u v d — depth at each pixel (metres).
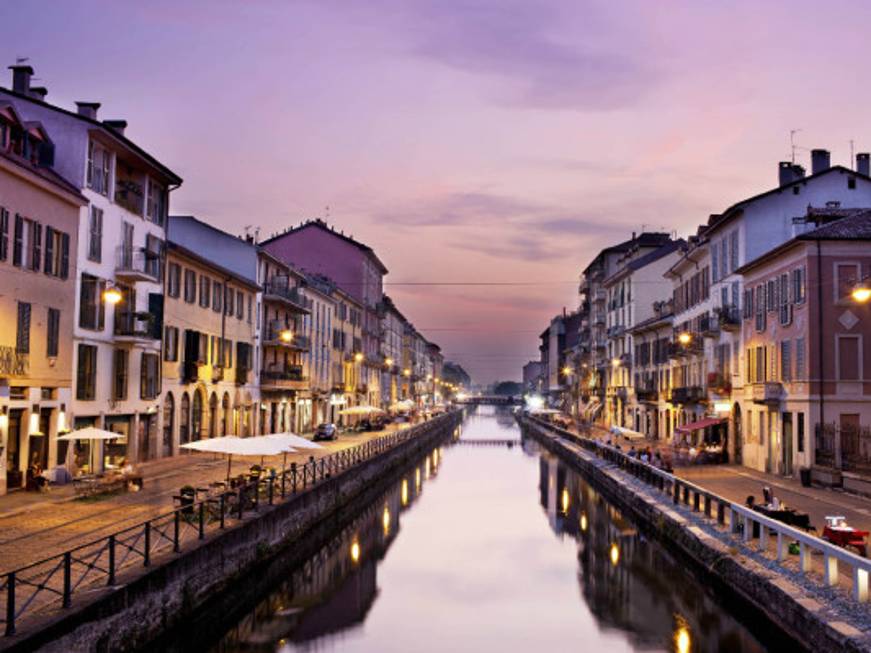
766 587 17.36
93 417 32.94
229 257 53.72
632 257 85.94
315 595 23.52
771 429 40.19
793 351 37.19
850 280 35.34
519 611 21.89
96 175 33.00
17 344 26.97
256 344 55.53
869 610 15.02
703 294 53.06
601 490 45.94
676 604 22.44
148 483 30.59
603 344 94.44
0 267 25.83
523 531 34.31
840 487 32.03
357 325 89.06
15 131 29.03
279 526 24.84
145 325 36.38
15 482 27.00
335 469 36.38
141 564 16.19
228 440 25.36
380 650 18.66
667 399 61.16
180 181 39.94
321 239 88.31
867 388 35.16
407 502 43.12
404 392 134.50
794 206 43.69
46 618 12.39
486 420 177.12
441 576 26.02
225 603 19.81
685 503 29.44
